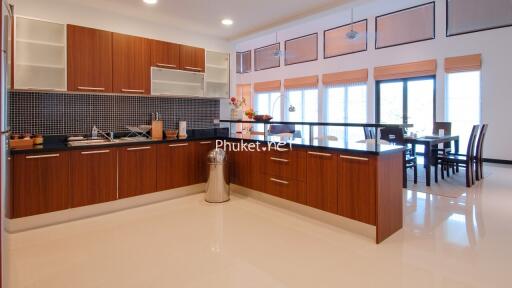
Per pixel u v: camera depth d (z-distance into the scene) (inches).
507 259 92.7
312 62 355.9
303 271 87.1
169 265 90.7
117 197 140.6
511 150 243.1
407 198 160.6
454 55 257.9
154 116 176.2
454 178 208.5
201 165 173.3
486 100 249.4
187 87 184.4
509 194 166.2
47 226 122.0
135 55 155.5
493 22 241.6
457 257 94.5
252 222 127.4
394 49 289.7
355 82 317.7
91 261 93.2
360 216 111.6
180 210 143.7
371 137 226.7
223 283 80.8
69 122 147.1
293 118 383.2
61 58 137.1
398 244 104.9
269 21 174.2
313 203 128.4
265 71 411.8
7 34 81.0
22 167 115.5
